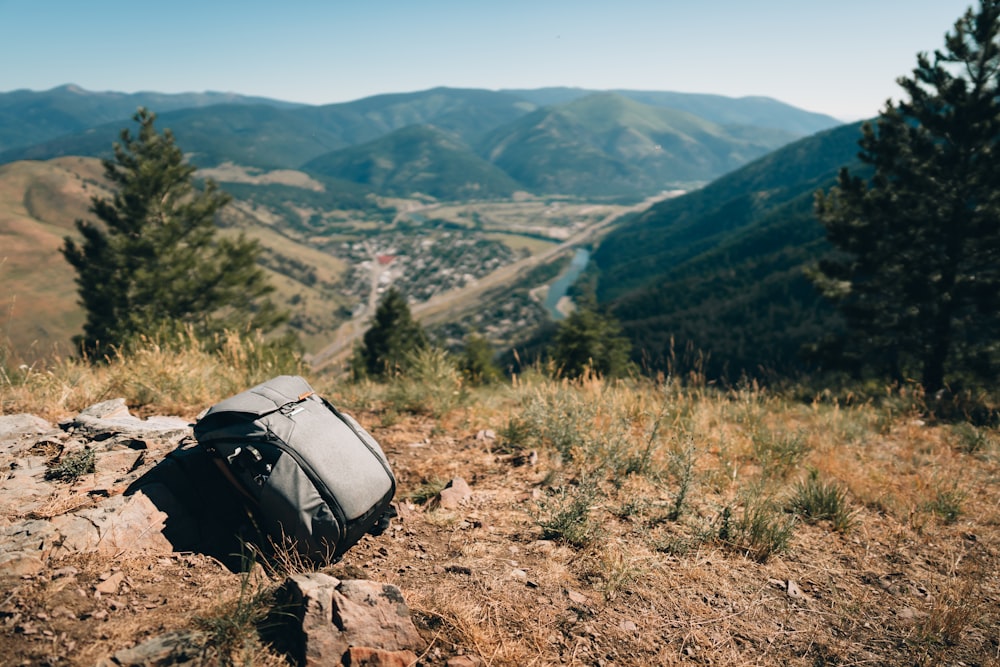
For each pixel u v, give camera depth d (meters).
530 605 3.22
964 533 4.85
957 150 14.97
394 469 5.20
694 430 6.87
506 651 2.79
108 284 29.41
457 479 4.80
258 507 3.33
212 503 3.77
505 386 9.28
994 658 3.20
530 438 6.19
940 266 15.34
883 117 15.90
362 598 2.73
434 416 7.08
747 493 5.05
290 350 9.06
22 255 188.38
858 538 4.61
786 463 6.02
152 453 4.32
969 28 14.40
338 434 3.67
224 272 31.31
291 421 3.56
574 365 24.78
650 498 4.91
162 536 3.37
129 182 30.06
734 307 96.06
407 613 2.80
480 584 3.36
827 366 17.75
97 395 5.78
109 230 31.55
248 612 2.64
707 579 3.74
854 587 3.86
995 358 14.64
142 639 2.51
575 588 3.46
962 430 8.12
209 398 6.21
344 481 3.39
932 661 3.12
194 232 33.38
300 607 2.64
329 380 8.17
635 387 8.60
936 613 3.49
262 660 2.46
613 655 2.90
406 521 4.14
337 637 2.56
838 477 5.84
